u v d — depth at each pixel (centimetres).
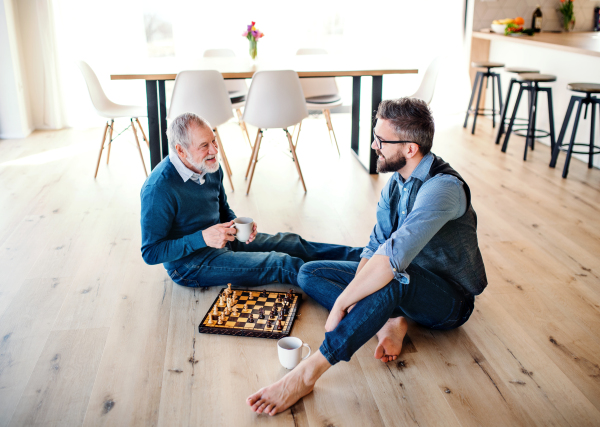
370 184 372
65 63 517
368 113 582
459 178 166
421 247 157
